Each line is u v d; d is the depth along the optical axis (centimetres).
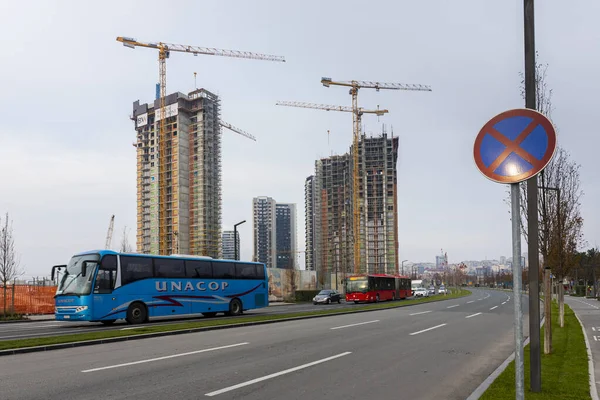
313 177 13612
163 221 10650
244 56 11038
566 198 1688
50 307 3334
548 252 1301
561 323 2027
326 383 888
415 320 2352
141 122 11250
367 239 12169
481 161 562
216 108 11188
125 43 10175
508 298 5788
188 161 10862
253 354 1212
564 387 809
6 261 3250
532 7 791
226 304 2738
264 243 14788
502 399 729
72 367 1010
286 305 4644
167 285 2416
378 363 1114
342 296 6625
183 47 10644
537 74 1320
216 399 752
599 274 8231
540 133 533
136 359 1120
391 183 12381
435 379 951
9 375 922
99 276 2134
